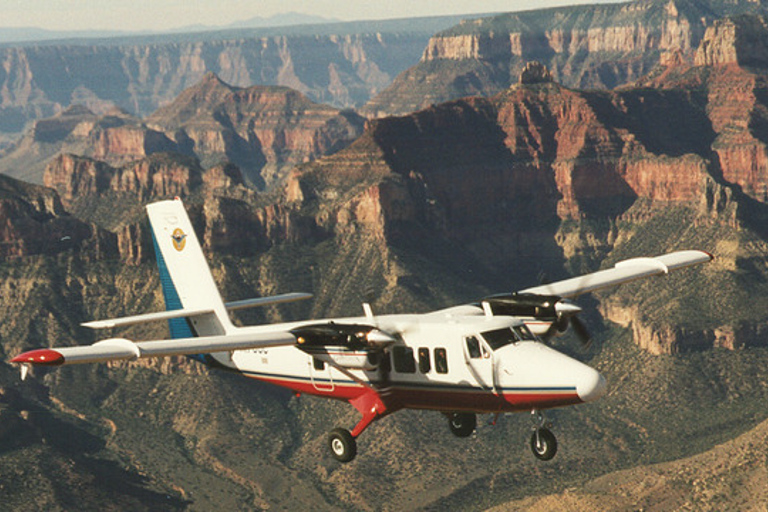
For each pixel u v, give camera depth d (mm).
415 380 76750
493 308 77750
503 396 72688
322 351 78812
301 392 88562
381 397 79688
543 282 85250
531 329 76688
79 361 72625
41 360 71875
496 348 73500
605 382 69688
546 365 71125
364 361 77500
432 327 76125
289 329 82062
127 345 75500
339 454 82062
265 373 91625
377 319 80125
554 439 72438
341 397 84625
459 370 74438
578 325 75500
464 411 75938
